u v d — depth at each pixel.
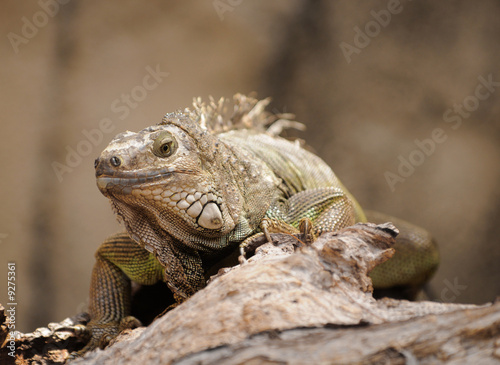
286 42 12.16
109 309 5.01
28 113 11.81
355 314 2.91
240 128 6.20
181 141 4.19
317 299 2.95
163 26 11.94
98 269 5.13
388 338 2.52
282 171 5.58
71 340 4.55
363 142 12.03
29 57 11.71
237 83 12.20
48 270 12.05
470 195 11.91
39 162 11.91
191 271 4.45
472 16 11.68
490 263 11.92
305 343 2.54
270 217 4.81
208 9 11.88
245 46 12.05
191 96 12.09
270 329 2.65
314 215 5.06
